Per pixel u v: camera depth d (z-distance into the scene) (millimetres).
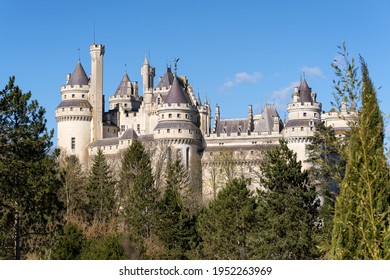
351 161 21672
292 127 141750
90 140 166375
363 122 21656
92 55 168875
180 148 147125
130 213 81188
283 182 67438
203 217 76750
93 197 95875
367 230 20922
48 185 55875
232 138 151500
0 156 53125
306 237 62750
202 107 158125
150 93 168250
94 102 167625
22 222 56406
